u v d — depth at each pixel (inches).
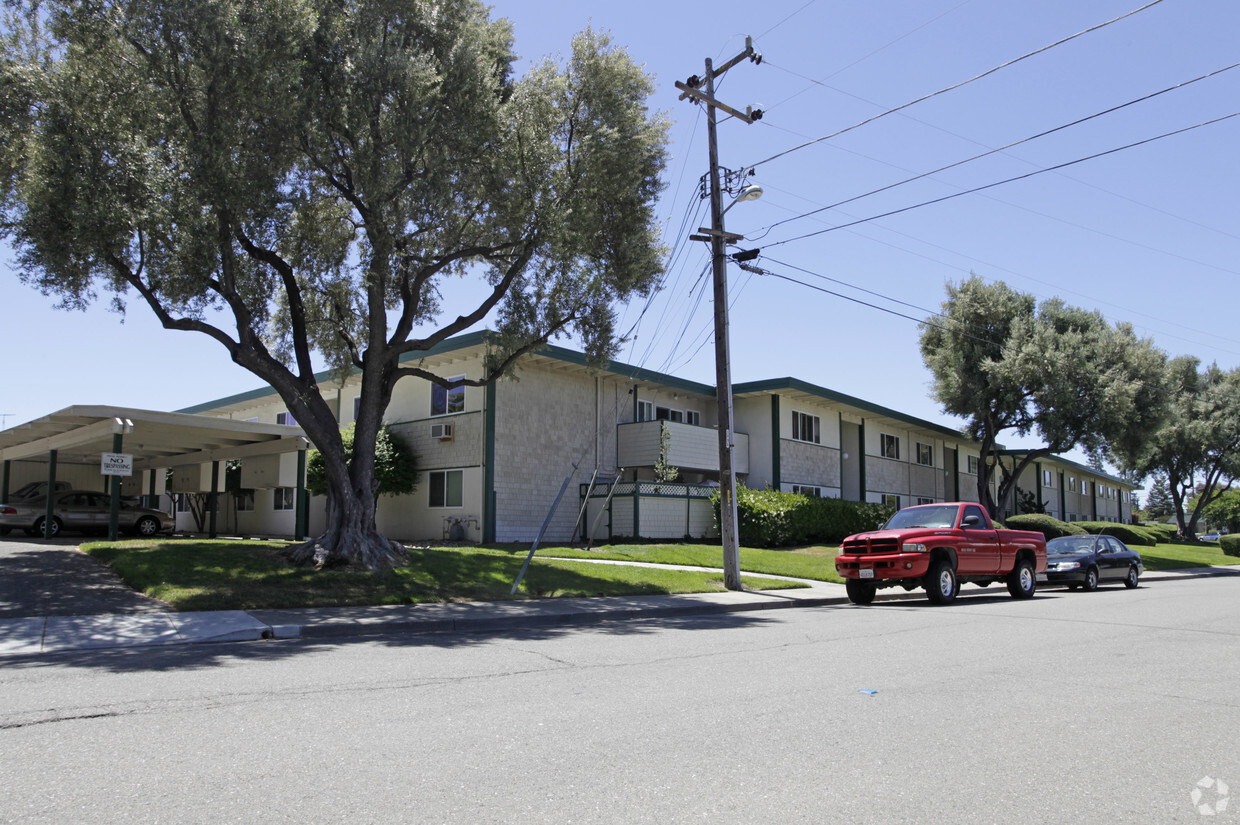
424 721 224.7
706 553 883.4
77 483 1193.4
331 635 415.2
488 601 537.3
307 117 547.5
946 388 1510.8
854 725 225.8
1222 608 582.6
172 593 472.4
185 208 482.6
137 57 523.5
